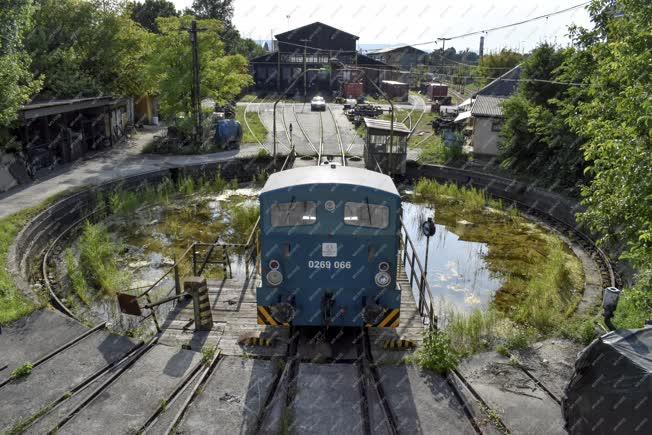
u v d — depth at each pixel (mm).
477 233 20062
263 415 7730
